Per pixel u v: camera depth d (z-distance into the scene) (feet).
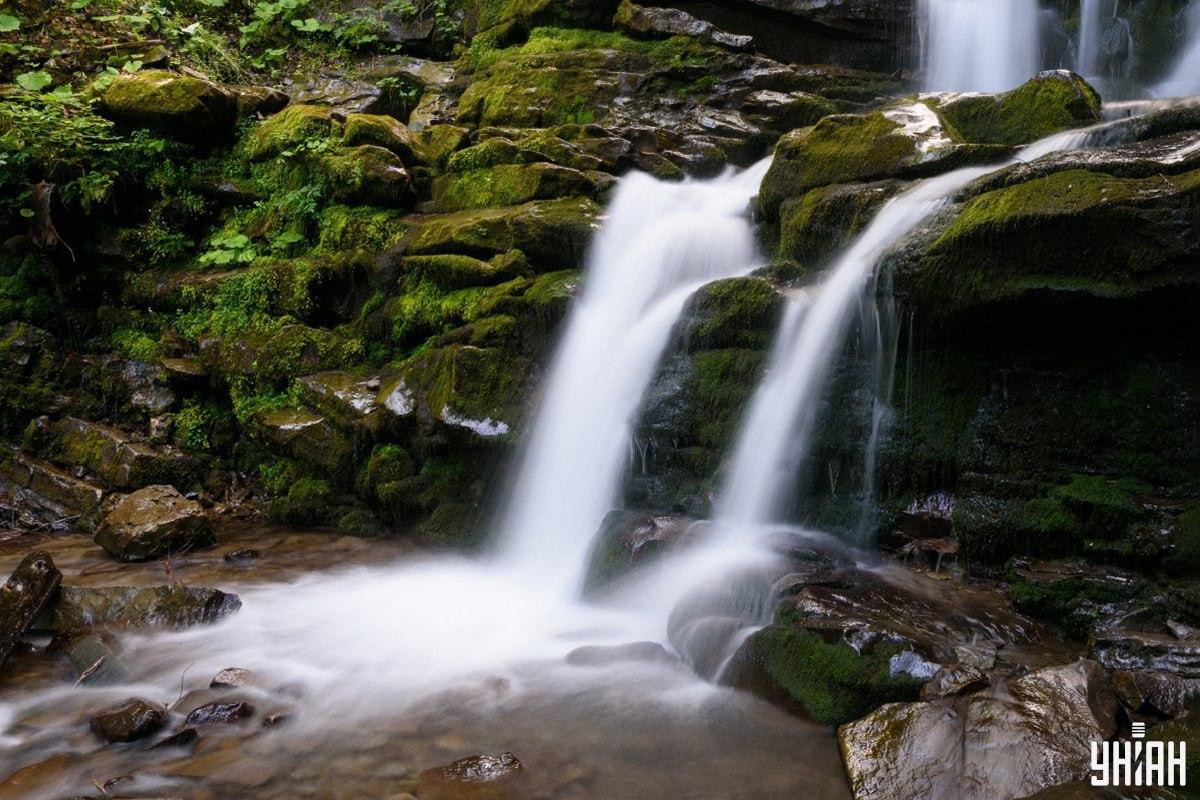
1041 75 20.08
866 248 16.76
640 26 33.35
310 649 14.96
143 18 33.47
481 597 17.72
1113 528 13.06
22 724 12.35
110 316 28.04
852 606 12.55
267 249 27.78
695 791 10.18
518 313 21.07
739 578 13.97
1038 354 14.20
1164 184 12.62
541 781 10.48
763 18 33.99
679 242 21.49
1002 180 14.96
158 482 23.88
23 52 30.94
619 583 15.93
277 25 38.75
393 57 38.19
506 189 25.94
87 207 27.27
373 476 21.98
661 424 18.17
